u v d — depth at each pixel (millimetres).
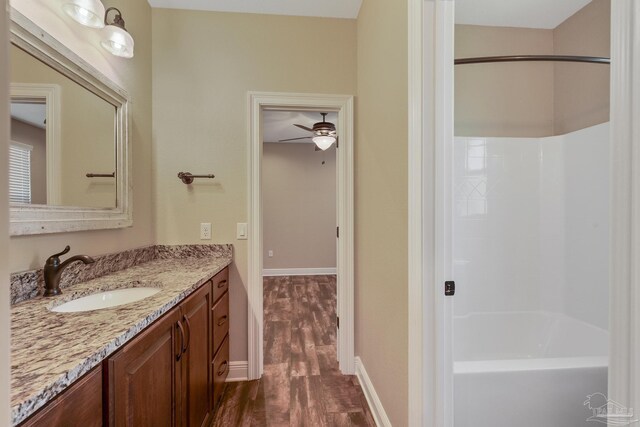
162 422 1027
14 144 1041
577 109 2021
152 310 963
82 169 1368
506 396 1271
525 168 2135
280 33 2117
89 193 1416
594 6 1916
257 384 1992
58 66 1219
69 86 1284
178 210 2057
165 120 2049
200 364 1427
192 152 2066
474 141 2123
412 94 1125
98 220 1444
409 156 1155
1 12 359
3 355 361
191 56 2064
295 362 2277
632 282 432
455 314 2125
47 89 1174
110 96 1563
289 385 1980
